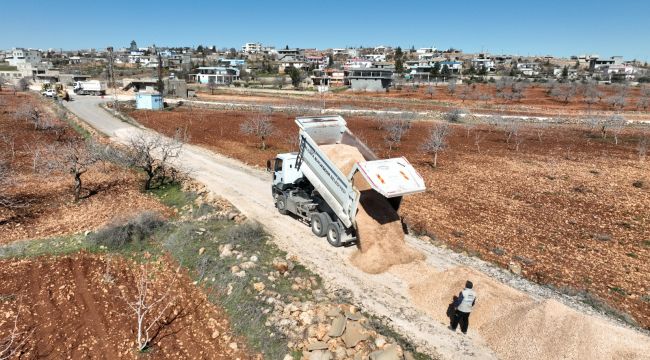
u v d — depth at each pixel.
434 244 15.55
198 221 16.80
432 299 11.61
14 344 10.03
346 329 10.04
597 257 15.46
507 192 23.89
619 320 11.21
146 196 20.70
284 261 13.22
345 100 79.00
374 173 13.15
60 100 61.66
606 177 28.19
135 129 39.88
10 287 12.41
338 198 14.36
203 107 64.06
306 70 159.75
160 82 79.94
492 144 40.81
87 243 15.13
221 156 29.72
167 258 14.35
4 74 124.25
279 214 17.92
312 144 14.87
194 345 10.22
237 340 10.30
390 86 104.81
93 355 9.84
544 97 86.94
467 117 58.75
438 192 23.27
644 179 27.75
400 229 14.67
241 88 101.50
